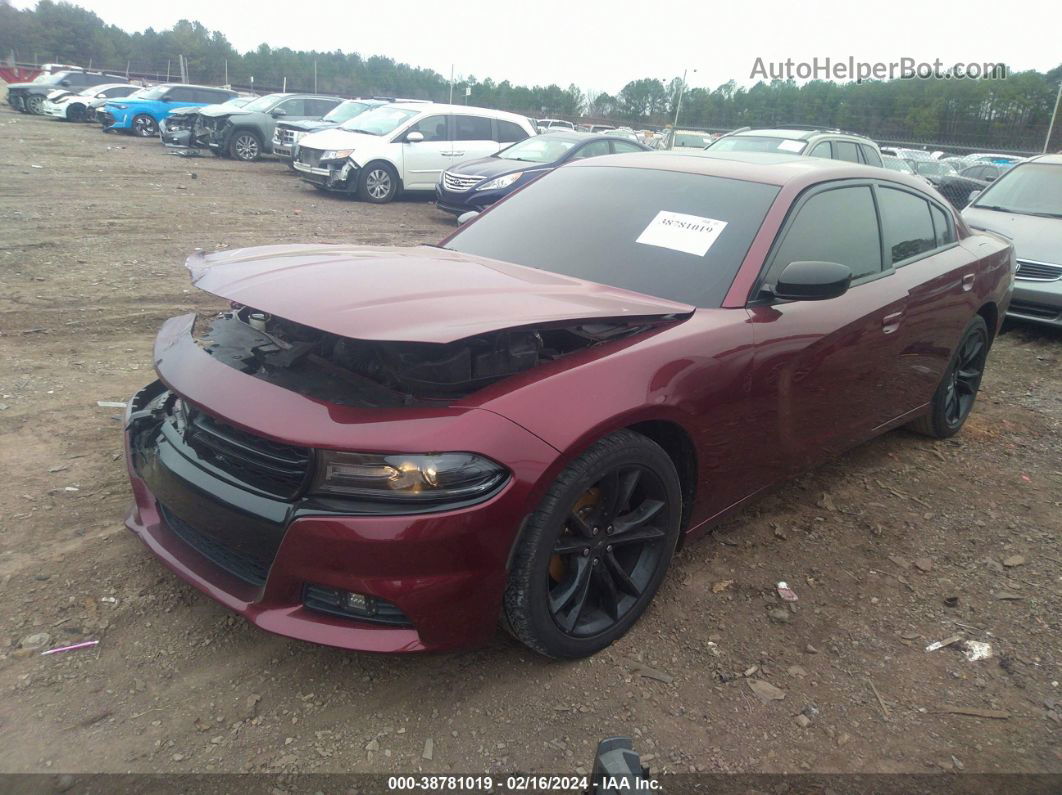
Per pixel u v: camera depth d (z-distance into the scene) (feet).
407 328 7.17
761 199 11.01
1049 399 19.13
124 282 23.06
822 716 8.22
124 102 75.46
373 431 6.97
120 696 7.83
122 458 12.44
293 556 7.15
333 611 7.46
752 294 10.05
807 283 9.62
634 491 8.96
